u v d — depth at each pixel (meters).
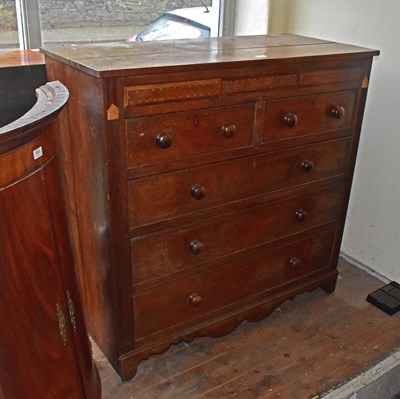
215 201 1.48
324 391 1.54
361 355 1.69
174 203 1.40
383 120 1.94
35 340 1.00
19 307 0.95
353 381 1.58
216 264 1.58
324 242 1.88
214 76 1.31
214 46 1.59
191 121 1.32
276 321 1.84
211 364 1.63
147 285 1.46
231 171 1.47
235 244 1.60
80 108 1.29
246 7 2.17
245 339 1.75
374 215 2.07
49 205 1.00
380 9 1.83
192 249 1.47
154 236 1.40
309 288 1.91
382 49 1.86
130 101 1.20
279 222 1.69
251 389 1.54
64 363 1.11
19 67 1.49
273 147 1.53
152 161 1.30
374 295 1.96
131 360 1.52
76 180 1.43
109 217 1.31
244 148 1.46
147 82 1.21
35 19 1.71
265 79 1.41
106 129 1.20
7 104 1.51
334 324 1.84
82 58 1.29
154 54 1.39
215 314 1.67
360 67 1.63
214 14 2.17
